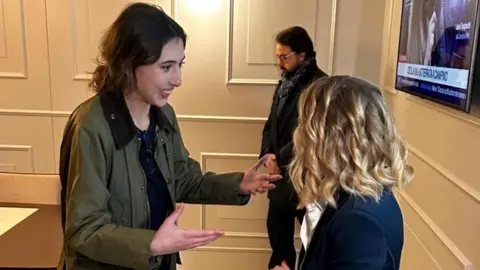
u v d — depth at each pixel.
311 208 1.07
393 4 2.56
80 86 2.91
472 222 1.58
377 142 1.00
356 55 2.80
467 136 1.64
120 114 1.16
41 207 1.91
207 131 2.94
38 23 2.85
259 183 1.42
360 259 0.93
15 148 3.01
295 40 2.39
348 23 2.77
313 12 2.76
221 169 2.99
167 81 1.14
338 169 1.00
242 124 2.92
